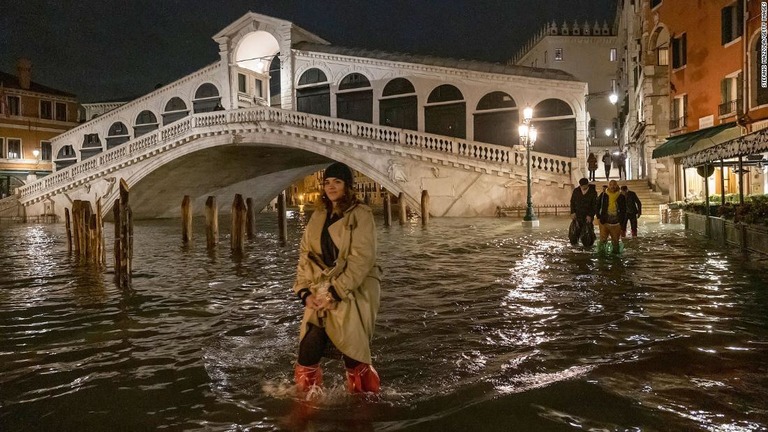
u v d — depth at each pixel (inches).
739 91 724.7
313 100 1314.0
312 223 142.6
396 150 1075.9
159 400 149.6
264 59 1467.8
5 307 287.9
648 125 1007.6
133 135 1528.1
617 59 1807.3
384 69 1228.5
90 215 513.7
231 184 1523.1
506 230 731.4
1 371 179.5
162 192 1392.7
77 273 424.5
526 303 263.1
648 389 146.5
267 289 328.2
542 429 123.8
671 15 896.9
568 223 840.3
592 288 296.8
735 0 735.1
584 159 1095.6
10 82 1772.9
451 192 1061.1
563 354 180.5
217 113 1216.8
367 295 141.4
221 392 153.3
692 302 256.8
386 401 140.9
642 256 423.2
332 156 1127.0
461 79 1165.7
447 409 135.8
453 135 1179.9
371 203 2997.0
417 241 604.4
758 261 385.1
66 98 1865.2
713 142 713.6
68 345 210.7
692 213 629.9
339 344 136.9
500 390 147.9
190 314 262.7
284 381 159.8
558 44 1909.4
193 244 666.2
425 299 278.7
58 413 143.1
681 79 868.0
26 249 648.4
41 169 1792.6
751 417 128.4
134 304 290.7
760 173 729.0
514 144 1133.1
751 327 210.1
